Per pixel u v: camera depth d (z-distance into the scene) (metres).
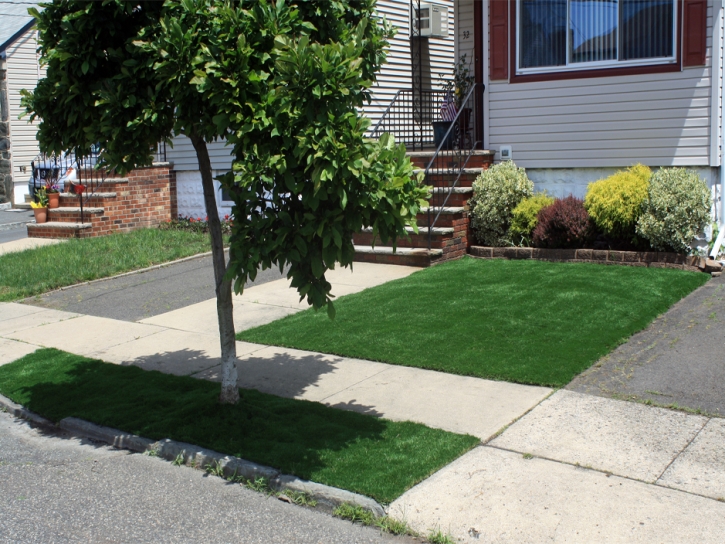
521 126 10.75
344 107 4.48
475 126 11.48
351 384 6.12
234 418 5.41
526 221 10.15
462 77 12.80
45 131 5.41
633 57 9.78
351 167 4.20
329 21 5.29
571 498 4.14
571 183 10.48
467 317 7.49
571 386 5.77
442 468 4.59
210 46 4.61
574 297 7.82
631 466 4.47
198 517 4.31
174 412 5.68
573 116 10.31
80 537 4.12
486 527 3.92
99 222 13.52
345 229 4.63
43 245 12.69
